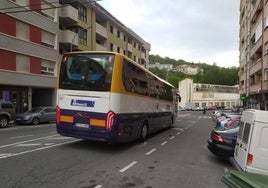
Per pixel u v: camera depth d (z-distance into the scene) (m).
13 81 26.88
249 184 3.82
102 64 11.32
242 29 58.34
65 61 11.87
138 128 13.72
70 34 35.53
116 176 7.85
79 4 39.31
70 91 11.60
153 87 16.36
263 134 7.33
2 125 21.33
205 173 8.70
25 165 8.61
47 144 12.48
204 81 127.75
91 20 42.59
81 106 11.41
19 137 14.89
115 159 10.08
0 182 6.87
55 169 8.27
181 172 8.67
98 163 9.32
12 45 26.69
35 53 29.73
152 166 9.27
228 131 10.51
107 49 50.00
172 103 23.44
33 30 29.45
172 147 13.47
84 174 7.89
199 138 17.52
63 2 35.81
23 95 29.14
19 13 27.44
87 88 11.34
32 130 18.86
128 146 13.20
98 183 7.11
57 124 11.82
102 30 46.72
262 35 35.47
